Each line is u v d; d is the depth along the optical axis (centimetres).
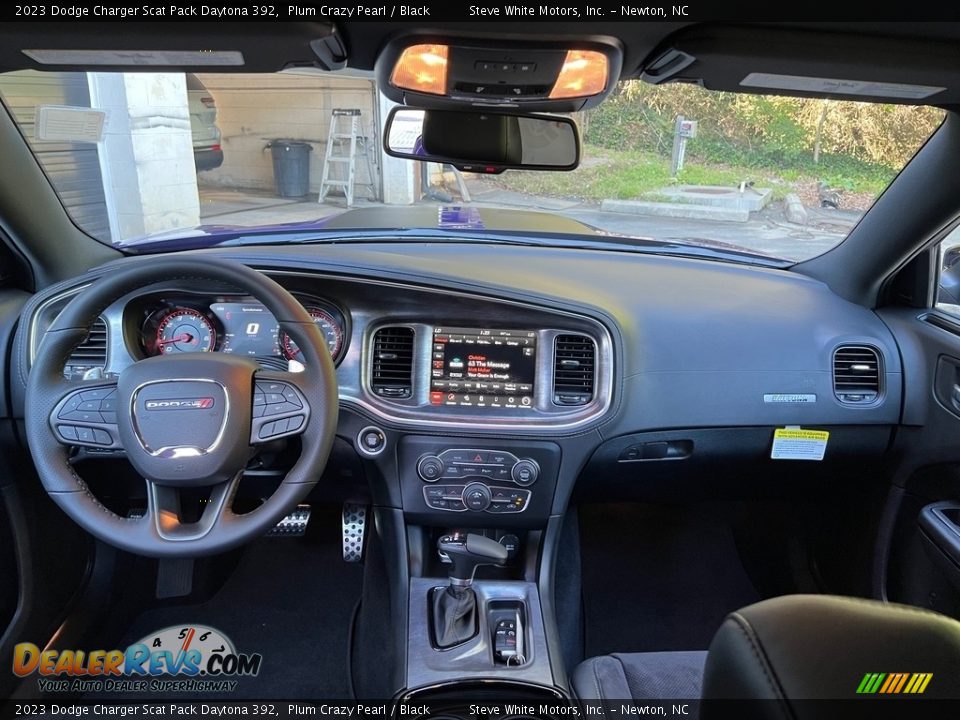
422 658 173
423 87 147
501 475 188
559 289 197
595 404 187
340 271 182
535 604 187
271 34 126
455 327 188
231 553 254
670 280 216
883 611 68
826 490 222
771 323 200
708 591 254
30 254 193
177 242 224
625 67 150
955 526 184
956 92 147
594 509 286
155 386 134
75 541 210
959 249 199
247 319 181
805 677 62
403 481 190
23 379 177
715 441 200
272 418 138
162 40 129
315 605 241
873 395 198
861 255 204
